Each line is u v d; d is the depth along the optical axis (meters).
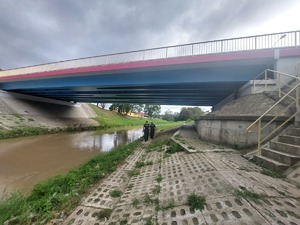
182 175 5.70
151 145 13.97
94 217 4.13
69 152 14.34
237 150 8.51
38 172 9.37
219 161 6.37
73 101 43.59
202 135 13.23
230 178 4.63
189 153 8.32
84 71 21.81
